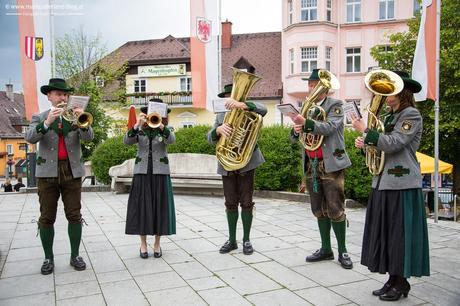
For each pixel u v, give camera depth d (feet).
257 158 17.12
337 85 15.19
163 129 16.63
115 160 37.58
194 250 17.76
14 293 13.16
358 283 13.71
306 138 15.71
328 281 13.92
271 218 24.13
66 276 14.67
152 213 16.31
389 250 12.01
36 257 17.03
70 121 14.53
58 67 83.76
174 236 20.20
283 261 16.08
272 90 88.63
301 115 15.01
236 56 99.55
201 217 24.68
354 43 82.23
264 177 32.27
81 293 13.11
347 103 12.40
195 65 39.93
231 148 16.61
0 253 17.52
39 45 35.81
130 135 16.52
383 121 12.72
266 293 12.93
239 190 17.34
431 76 24.13
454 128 54.80
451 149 58.85
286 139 31.73
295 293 12.92
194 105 40.09
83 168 15.58
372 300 12.35
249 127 16.38
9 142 154.81
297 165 31.81
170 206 16.72
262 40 102.01
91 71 87.25
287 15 85.71
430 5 24.11
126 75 104.68
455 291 13.01
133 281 14.10
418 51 24.62
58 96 15.11
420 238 11.87
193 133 37.70
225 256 16.81
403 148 12.07
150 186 16.37
